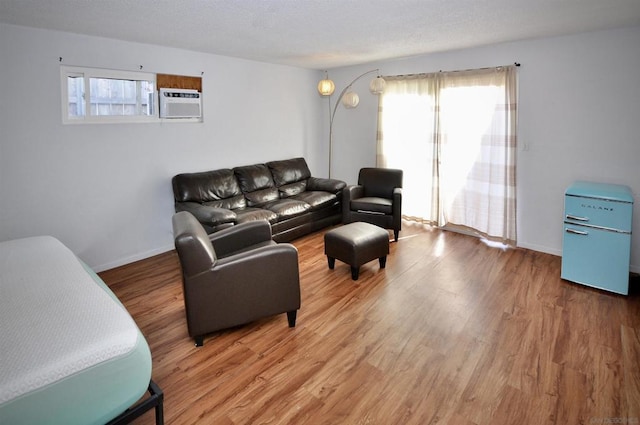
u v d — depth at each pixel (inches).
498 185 177.9
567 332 105.7
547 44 157.5
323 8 111.7
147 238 168.7
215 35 144.2
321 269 152.5
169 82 168.1
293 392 83.0
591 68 148.7
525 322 111.3
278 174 211.2
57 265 88.7
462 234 196.5
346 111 239.9
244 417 75.9
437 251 172.2
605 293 129.7
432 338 103.6
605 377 86.6
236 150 201.6
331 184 212.8
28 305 69.7
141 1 103.2
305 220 190.2
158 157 168.7
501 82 170.4
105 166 151.9
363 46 169.0
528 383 85.0
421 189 210.2
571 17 125.3
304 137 242.4
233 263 98.7
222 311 99.4
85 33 139.0
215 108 188.4
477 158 184.5
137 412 65.2
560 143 160.2
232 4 106.6
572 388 83.2
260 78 209.3
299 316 116.1
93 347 59.5
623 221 124.6
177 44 161.0
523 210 174.6
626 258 125.6
